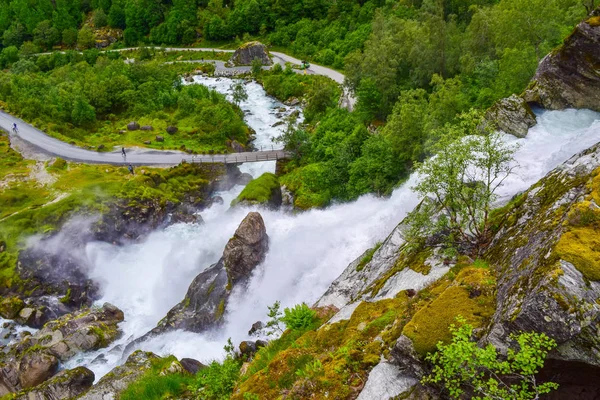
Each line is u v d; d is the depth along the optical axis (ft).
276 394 54.08
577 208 48.01
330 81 340.80
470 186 69.05
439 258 67.97
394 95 221.25
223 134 266.36
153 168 226.38
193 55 485.97
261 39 485.15
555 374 42.29
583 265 42.22
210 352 110.01
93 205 192.24
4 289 166.30
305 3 469.98
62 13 563.48
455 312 48.67
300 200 180.65
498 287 50.80
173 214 202.39
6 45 558.97
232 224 170.60
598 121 112.68
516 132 115.24
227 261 123.65
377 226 120.06
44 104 286.25
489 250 63.72
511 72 148.36
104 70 371.35
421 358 46.47
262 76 392.27
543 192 63.72
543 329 40.63
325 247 121.29
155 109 308.19
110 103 305.73
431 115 151.84
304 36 445.78
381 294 68.90
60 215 187.21
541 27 165.99
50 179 215.10
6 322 157.07
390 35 260.42
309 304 102.53
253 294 118.73
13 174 218.79
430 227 70.49
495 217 71.87
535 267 45.83
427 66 212.64
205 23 509.35
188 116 297.94
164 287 163.32
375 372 49.73
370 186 161.48
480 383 39.32
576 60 117.50
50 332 137.39
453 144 64.90
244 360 84.07
